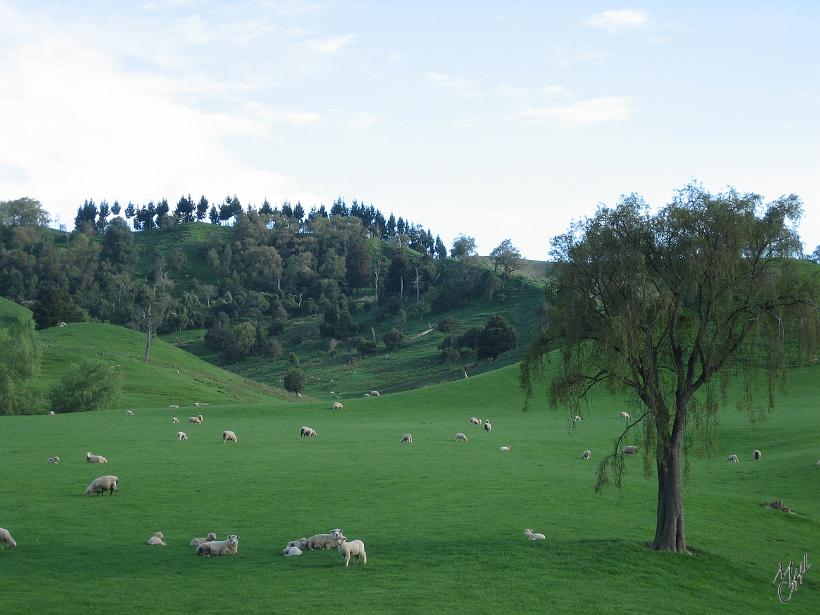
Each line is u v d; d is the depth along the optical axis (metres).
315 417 108.25
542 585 33.41
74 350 165.25
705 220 37.78
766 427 89.25
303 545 37.78
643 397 39.19
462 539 40.31
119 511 45.19
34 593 29.69
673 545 39.84
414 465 63.44
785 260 38.34
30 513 44.00
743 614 32.94
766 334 38.56
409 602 29.95
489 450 74.62
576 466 67.44
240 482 54.91
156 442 77.38
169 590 30.69
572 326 39.06
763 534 46.91
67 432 84.62
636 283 37.91
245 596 30.09
